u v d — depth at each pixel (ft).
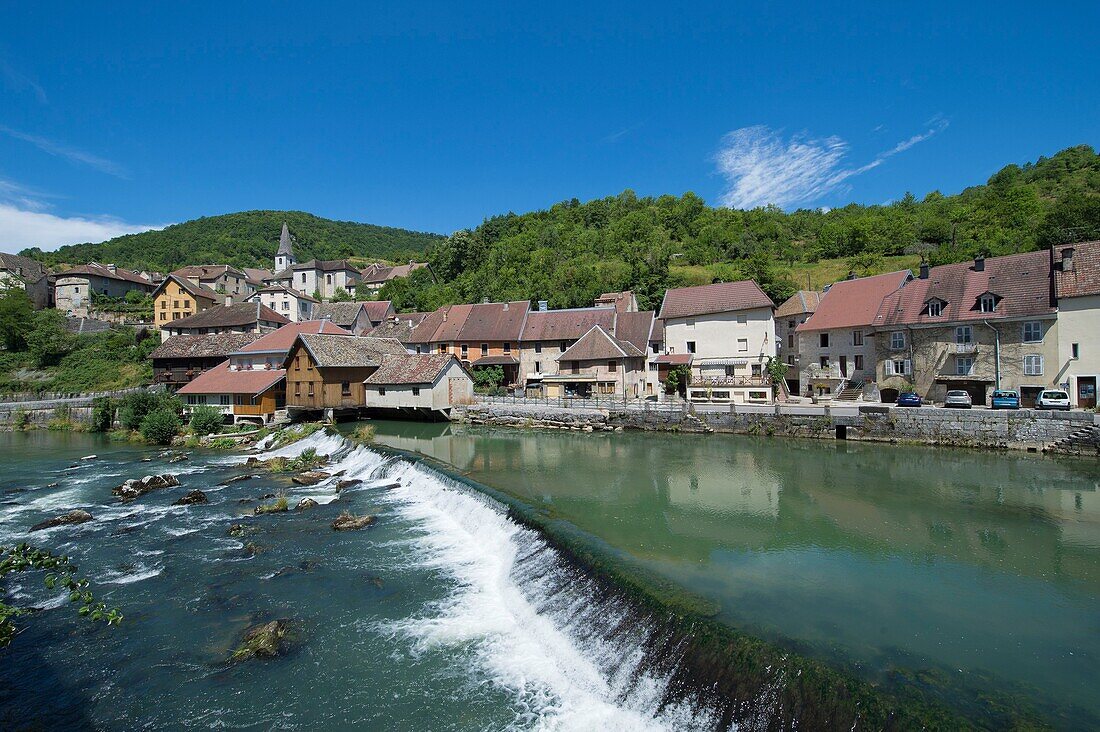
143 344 257.55
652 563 51.08
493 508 70.79
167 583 57.72
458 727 35.45
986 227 295.89
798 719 30.01
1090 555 54.49
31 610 52.65
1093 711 29.45
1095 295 116.67
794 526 63.98
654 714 34.88
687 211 407.64
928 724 27.53
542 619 47.09
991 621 40.52
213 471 113.91
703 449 119.14
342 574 58.59
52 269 390.83
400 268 459.73
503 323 223.71
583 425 153.69
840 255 338.34
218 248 579.07
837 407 136.98
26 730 36.58
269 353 186.60
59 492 97.81
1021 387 126.52
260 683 40.63
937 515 68.18
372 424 165.78
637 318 205.26
